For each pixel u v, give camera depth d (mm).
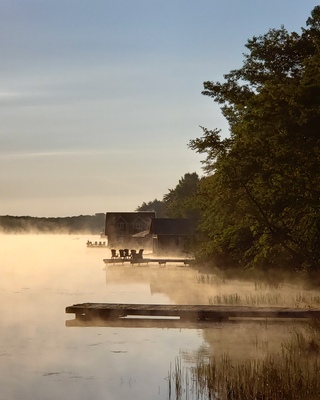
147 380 19734
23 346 25281
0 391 18625
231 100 52219
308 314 30000
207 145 46906
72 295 45219
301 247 45812
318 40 47469
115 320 32125
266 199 45812
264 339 25672
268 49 52531
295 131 42469
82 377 20234
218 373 19609
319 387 17219
